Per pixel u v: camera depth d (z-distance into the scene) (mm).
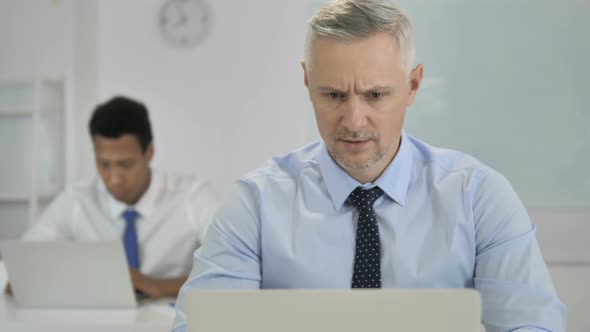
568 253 4043
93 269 2201
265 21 4492
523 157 4086
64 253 2199
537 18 4051
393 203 1474
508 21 4074
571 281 3963
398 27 1292
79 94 4578
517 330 1288
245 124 4523
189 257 2854
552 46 4047
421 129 4172
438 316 980
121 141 2623
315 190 1508
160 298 2459
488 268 1396
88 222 2871
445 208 1445
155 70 4574
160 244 2811
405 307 985
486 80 4102
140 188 2777
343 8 1284
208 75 4547
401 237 1451
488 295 1368
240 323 1008
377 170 1452
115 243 2162
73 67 4379
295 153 1588
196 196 2891
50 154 4484
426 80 4156
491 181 1445
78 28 4570
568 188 4051
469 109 4125
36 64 4402
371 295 991
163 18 4566
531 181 4078
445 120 4145
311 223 1479
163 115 4582
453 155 1531
